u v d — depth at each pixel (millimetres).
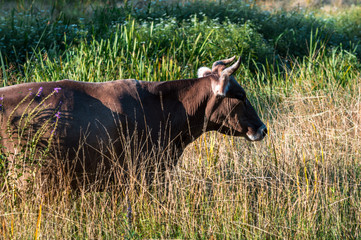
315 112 25797
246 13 46250
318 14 58156
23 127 14852
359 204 17484
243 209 16375
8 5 47375
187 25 39844
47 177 15242
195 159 19516
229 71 16750
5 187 14703
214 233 15555
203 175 18688
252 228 15852
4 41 34875
